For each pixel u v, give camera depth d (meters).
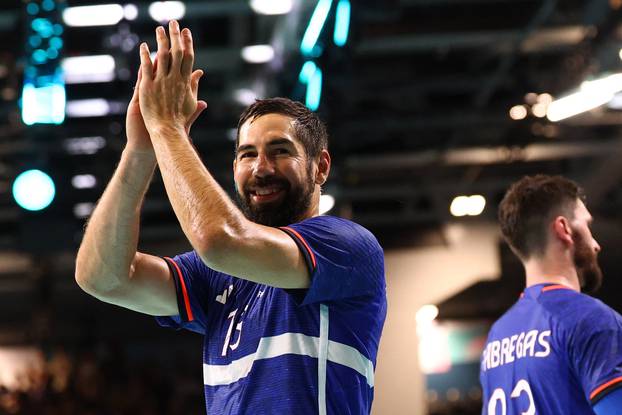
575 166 16.05
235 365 3.59
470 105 13.47
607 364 4.34
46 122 10.76
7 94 12.09
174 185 3.38
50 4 10.25
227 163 13.45
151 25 11.05
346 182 14.65
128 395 18.28
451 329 23.75
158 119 3.56
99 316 21.53
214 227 3.23
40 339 18.52
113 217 3.81
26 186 12.38
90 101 11.76
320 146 3.92
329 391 3.47
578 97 12.48
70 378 18.38
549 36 11.88
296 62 11.52
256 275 3.31
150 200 15.41
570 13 11.42
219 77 12.45
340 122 11.81
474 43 11.98
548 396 4.58
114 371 18.77
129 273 3.87
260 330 3.57
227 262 3.24
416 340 17.02
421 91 12.97
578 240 5.03
